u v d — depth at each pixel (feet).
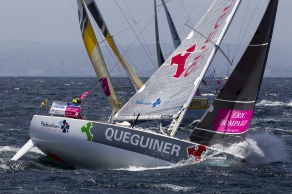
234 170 216.74
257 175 210.79
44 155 241.55
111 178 201.36
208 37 231.50
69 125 214.90
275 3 228.63
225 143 229.45
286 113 538.47
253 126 407.03
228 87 230.68
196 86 226.17
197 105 387.34
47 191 183.52
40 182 195.72
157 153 215.10
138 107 228.84
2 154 248.11
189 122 383.86
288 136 354.13
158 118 225.76
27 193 180.86
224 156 224.94
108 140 212.23
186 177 203.51
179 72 230.07
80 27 244.22
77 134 213.66
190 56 231.30
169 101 227.40
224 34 229.25
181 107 225.35
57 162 229.04
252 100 229.04
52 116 218.79
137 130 213.87
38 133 220.43
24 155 239.50
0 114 484.33
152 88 230.68
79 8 242.17
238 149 229.86
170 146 216.54
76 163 219.82
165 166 216.74
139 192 183.32
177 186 191.21
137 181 197.16
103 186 190.60
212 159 222.69
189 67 229.45
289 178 208.23
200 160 221.05
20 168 218.18
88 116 433.07
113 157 213.46
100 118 421.18
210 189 188.96
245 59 231.30
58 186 190.08
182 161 217.97
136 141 213.25
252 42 231.09
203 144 229.25
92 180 197.88
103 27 245.86
